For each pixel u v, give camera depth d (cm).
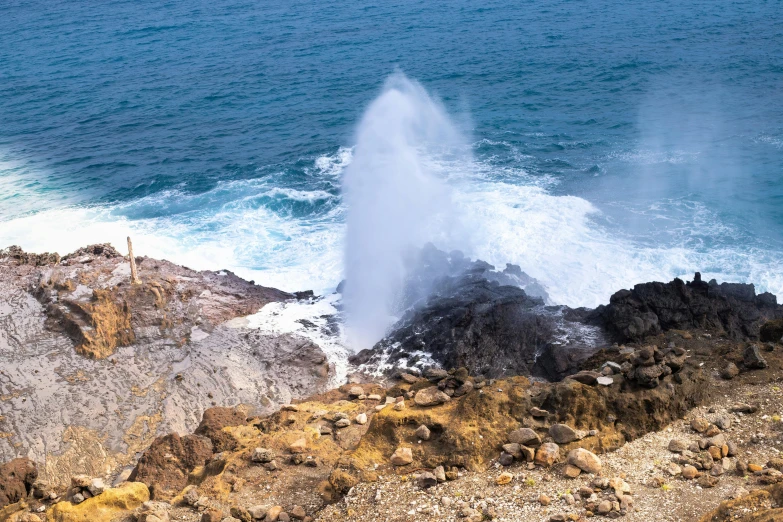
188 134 5812
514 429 1552
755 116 5400
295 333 2773
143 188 4697
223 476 1619
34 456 2119
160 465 1797
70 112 6538
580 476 1418
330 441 1759
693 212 3862
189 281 3070
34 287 2930
